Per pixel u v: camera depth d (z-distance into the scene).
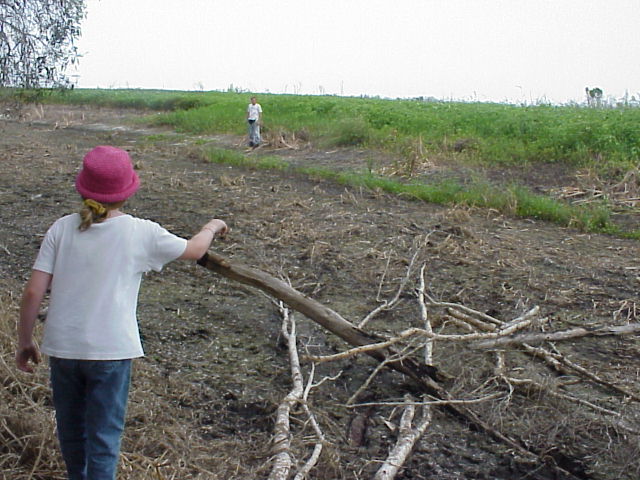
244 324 6.32
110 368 3.21
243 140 20.64
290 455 4.29
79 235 3.28
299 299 5.00
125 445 4.24
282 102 26.81
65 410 3.35
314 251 8.34
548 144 15.73
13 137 20.97
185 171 14.57
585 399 5.15
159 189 12.00
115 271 3.26
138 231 3.34
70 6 8.09
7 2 7.67
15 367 4.66
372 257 8.30
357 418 4.89
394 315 6.66
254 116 19.28
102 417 3.23
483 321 6.45
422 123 19.98
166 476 4.01
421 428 4.66
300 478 4.05
